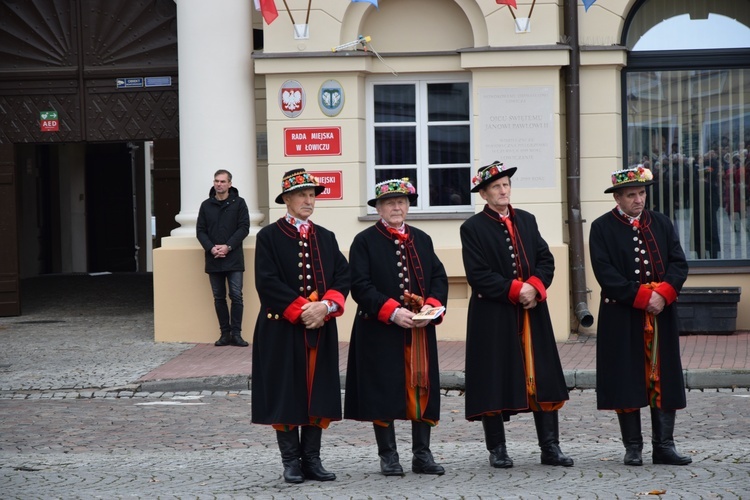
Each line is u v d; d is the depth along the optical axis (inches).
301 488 311.7
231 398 479.8
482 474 326.3
